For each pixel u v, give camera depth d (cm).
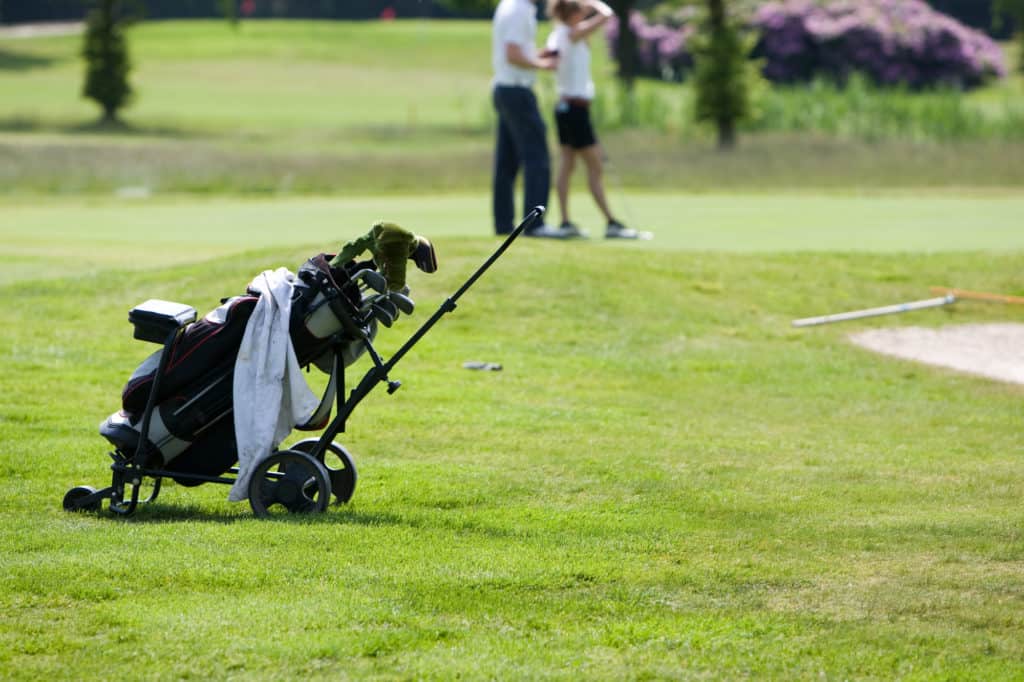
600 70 16350
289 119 12531
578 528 1469
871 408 2428
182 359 1488
